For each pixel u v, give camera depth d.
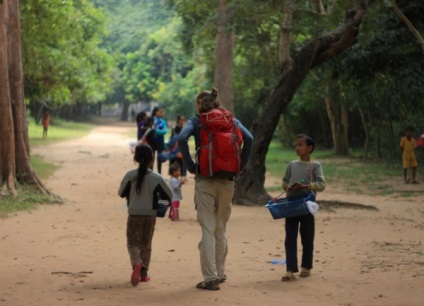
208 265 9.85
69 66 44.59
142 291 9.74
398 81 37.97
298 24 26.25
